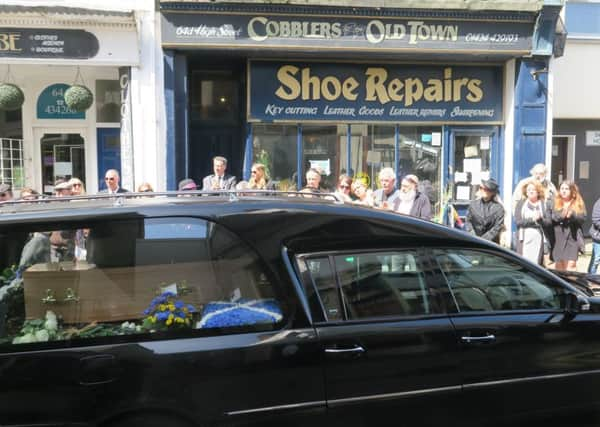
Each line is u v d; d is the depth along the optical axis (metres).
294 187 9.05
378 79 9.03
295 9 8.11
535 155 9.14
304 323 2.79
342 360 2.78
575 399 3.18
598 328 3.24
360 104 9.05
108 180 7.02
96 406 2.52
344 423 2.79
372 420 2.83
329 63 8.91
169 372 2.60
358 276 2.96
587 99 9.98
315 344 2.76
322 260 2.93
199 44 8.06
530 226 6.92
